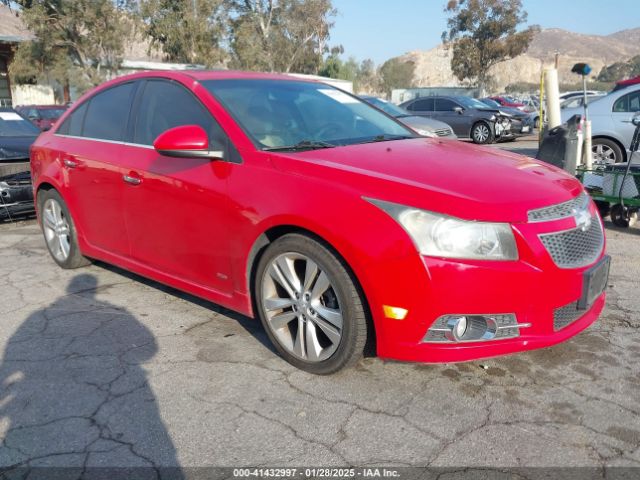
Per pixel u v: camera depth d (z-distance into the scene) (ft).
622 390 9.53
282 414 9.02
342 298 9.34
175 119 12.27
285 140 11.33
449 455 7.98
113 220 13.60
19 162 21.86
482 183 9.34
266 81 13.32
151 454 8.13
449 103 58.59
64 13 95.35
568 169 21.48
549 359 10.59
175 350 11.23
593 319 10.02
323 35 147.84
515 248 8.71
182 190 11.48
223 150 11.00
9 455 8.14
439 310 8.62
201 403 9.37
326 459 7.96
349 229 8.95
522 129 59.72
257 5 137.90
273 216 9.84
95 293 14.43
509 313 8.80
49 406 9.36
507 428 8.56
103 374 10.34
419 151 11.14
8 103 115.96
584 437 8.33
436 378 10.00
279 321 10.43
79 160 14.33
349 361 9.59
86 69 99.25
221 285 11.34
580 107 32.76
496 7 160.97
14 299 14.12
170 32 105.60
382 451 8.10
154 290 14.57
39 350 11.34
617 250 17.60
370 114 13.82
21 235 20.70
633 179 19.10
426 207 8.67
